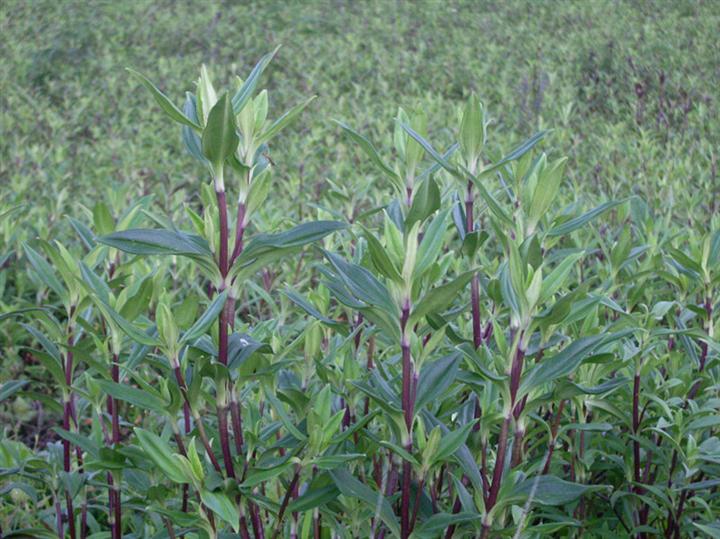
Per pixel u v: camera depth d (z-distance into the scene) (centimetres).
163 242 172
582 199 490
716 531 199
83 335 330
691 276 253
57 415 435
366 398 235
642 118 769
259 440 199
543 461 213
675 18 1059
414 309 171
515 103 857
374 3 1311
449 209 176
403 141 229
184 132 189
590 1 1194
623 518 252
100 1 1220
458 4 1288
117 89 945
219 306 173
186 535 219
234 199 582
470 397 220
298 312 329
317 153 707
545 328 186
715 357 248
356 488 184
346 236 339
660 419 229
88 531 289
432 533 183
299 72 1005
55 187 579
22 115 799
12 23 1134
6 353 426
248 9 1316
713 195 520
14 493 284
